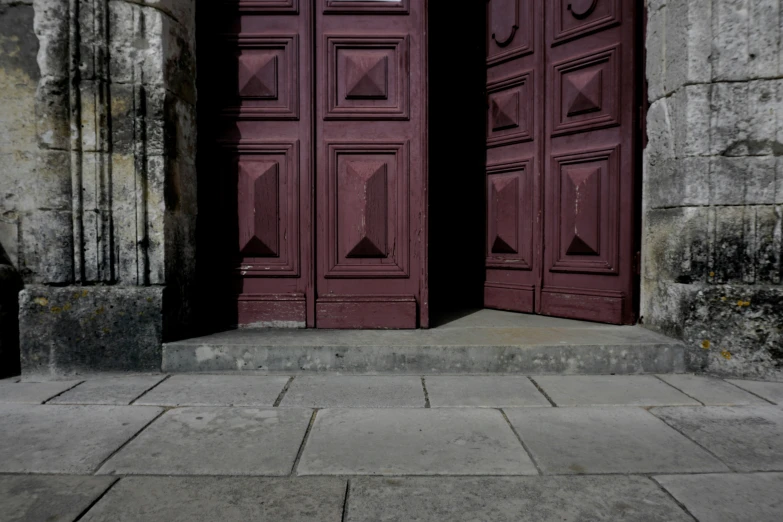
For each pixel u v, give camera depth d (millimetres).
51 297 2916
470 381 2846
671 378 2914
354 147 3430
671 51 3141
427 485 1746
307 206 3434
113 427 2215
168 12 3051
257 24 3418
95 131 2941
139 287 2998
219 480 1776
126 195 2979
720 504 1631
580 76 3613
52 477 1792
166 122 3029
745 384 2812
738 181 2957
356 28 3414
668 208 3182
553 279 3816
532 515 1570
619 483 1763
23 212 3049
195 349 2988
